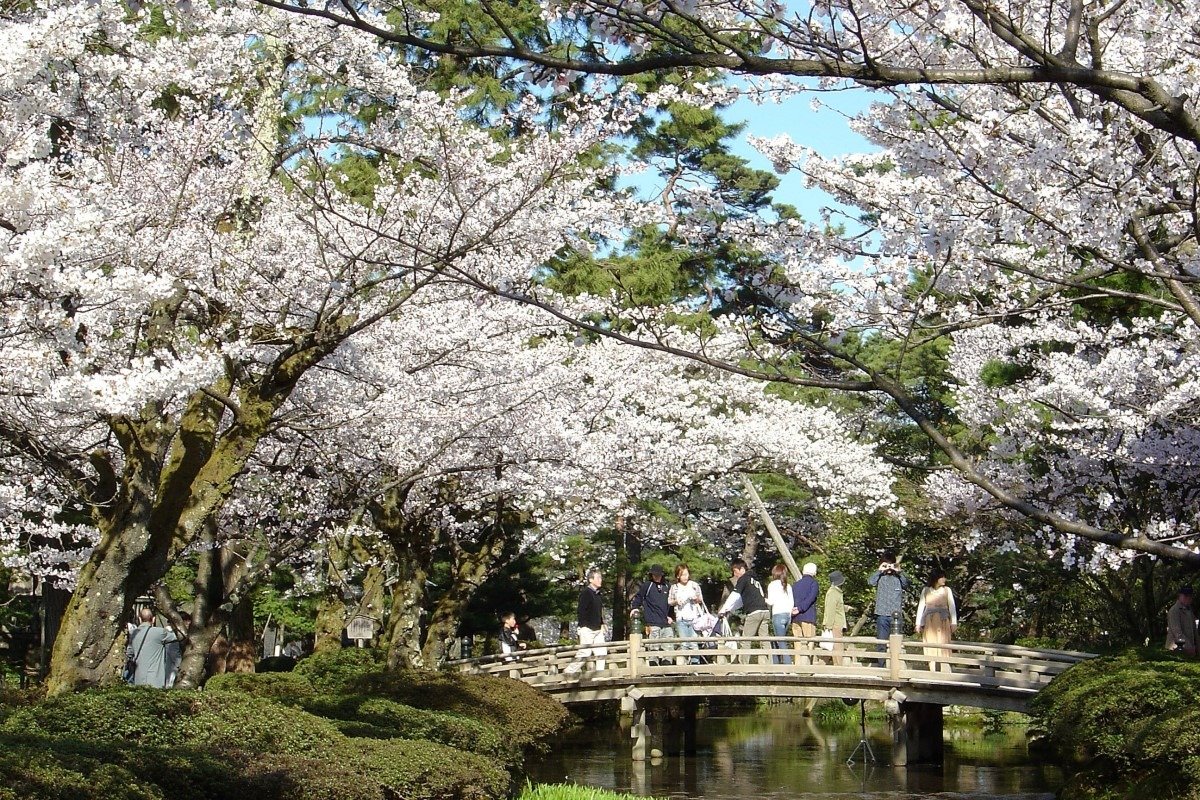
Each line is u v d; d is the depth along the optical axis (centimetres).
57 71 988
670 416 2253
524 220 1198
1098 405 1396
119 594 896
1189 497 1562
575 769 1795
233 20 1066
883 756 1970
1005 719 2469
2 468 1182
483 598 2766
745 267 747
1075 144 699
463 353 1467
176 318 1094
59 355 874
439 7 1783
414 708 1213
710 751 2059
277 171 1324
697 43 587
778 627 2002
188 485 939
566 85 584
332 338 988
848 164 918
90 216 803
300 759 792
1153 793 1038
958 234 754
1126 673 1230
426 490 1722
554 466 1733
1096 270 834
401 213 1174
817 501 2672
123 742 721
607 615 3659
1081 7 509
